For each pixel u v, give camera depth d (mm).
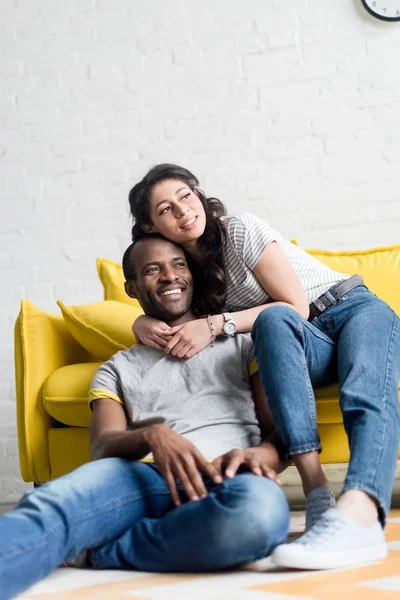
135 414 1683
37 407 2266
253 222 1931
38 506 1220
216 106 3418
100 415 1680
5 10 3596
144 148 3453
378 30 3336
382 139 3287
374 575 1162
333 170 3303
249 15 3436
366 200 3268
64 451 2221
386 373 1553
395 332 1707
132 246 1876
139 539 1335
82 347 2559
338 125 3320
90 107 3512
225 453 1423
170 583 1197
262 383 1553
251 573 1252
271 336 1556
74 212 3469
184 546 1271
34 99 3545
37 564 1161
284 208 3318
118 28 3531
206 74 3439
